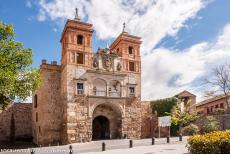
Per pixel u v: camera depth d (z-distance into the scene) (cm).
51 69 4241
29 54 2447
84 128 3906
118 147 2942
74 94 3916
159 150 2405
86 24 4206
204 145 1375
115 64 4375
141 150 2480
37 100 4422
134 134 4319
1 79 2089
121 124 4253
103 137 4547
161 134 4978
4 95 2336
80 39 4191
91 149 2850
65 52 4075
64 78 4034
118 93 4312
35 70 2522
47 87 4147
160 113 5091
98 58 4241
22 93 2430
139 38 4700
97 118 4700
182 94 5981
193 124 4588
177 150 2319
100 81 4212
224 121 4447
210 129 3788
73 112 3862
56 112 4128
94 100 4059
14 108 4847
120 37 4588
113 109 4412
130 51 4634
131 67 4559
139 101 4472
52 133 4034
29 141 4694
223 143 1330
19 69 2422
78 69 4019
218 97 5875
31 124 4934
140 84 4547
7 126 4725
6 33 2352
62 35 4362
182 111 4953
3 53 2295
